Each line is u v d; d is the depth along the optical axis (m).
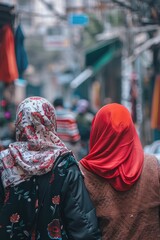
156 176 4.15
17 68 10.83
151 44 14.52
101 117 4.18
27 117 3.98
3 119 15.19
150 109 15.88
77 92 34.19
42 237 3.93
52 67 50.09
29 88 50.97
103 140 4.16
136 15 15.64
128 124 4.15
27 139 3.99
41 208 3.94
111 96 27.72
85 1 20.78
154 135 15.16
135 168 4.12
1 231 3.96
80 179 4.01
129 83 16.22
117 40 20.88
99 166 4.12
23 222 3.96
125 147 4.14
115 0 13.56
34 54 48.53
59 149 4.00
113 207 4.11
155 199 4.13
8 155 4.03
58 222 3.93
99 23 22.67
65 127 12.15
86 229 3.91
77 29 34.19
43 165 3.93
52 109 4.05
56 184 3.94
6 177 3.99
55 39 34.38
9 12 10.62
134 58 14.93
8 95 14.20
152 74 16.42
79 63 31.67
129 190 4.12
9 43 10.46
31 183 3.96
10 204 3.96
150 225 4.11
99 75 30.45
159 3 14.02
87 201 3.98
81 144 15.12
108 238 4.09
